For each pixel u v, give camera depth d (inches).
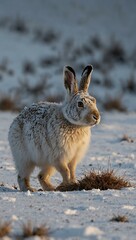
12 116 2768.2
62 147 1195.9
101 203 1015.6
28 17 5265.8
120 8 5565.9
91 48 4722.0
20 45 4566.9
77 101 1184.8
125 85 3779.5
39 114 1240.8
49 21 5246.1
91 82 3818.9
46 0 5629.9
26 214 914.1
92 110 1176.2
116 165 1560.0
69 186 1205.7
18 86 3619.6
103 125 2402.8
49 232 787.4
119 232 799.1
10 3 5506.9
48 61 4234.7
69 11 5457.7
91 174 1237.1
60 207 976.9
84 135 1224.8
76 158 1242.6
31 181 1405.0
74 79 1226.6
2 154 1764.3
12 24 5044.3
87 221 868.6
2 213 922.1
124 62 4446.4
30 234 778.8
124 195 1093.1
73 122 1184.2
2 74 3858.3
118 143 1985.7
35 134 1225.4
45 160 1232.2
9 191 1230.9
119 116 2797.7
